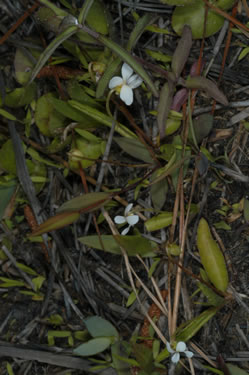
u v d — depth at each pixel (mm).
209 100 379
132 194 377
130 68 337
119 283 376
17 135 374
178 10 362
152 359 353
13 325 375
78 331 368
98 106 362
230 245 373
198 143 376
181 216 362
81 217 378
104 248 352
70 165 371
